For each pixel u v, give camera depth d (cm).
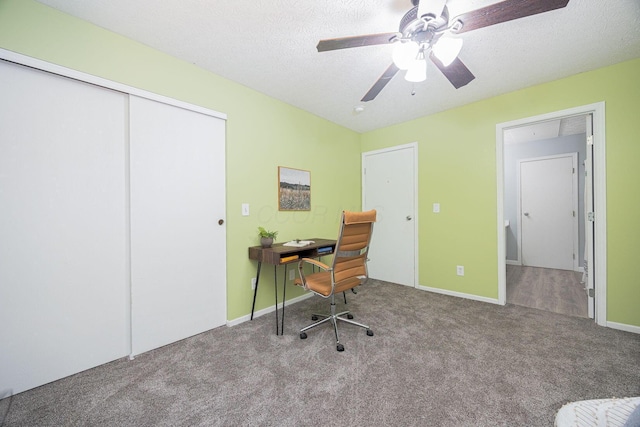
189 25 160
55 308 147
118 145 170
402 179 342
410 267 335
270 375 153
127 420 120
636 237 200
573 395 132
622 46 182
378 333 204
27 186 138
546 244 428
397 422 117
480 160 275
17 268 136
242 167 237
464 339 193
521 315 237
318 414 123
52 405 130
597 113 213
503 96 258
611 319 209
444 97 264
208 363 166
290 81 231
